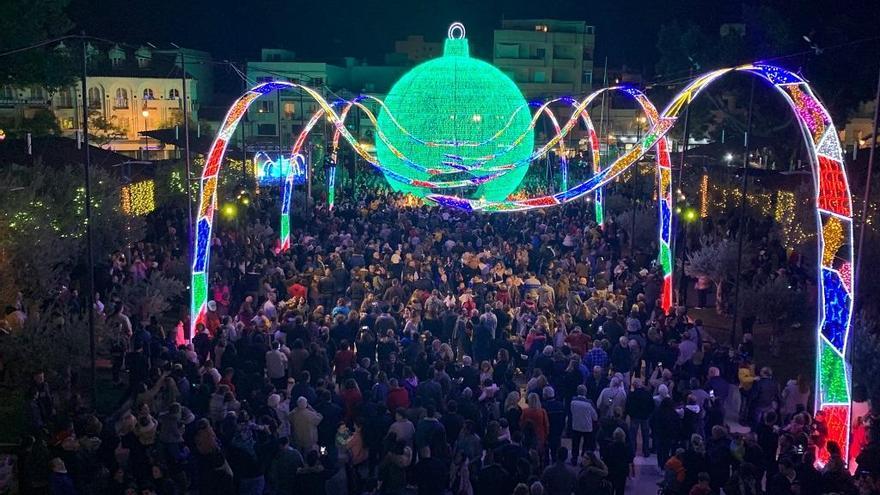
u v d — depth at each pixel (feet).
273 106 243.81
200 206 57.11
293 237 98.43
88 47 195.31
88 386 51.83
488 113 125.70
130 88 201.67
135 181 97.66
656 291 66.80
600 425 38.47
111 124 185.26
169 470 35.06
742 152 124.88
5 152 84.79
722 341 66.59
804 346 64.64
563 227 97.35
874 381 47.83
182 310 56.95
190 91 211.82
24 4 99.45
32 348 47.62
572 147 253.44
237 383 42.42
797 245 81.46
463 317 53.78
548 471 33.14
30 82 103.86
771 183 95.71
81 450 33.42
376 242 80.94
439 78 125.90
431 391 40.14
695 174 118.62
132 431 35.42
